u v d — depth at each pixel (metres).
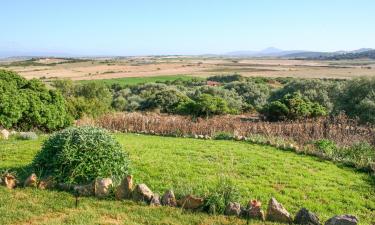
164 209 7.75
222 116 29.91
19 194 8.25
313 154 14.52
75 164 8.88
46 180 8.73
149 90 55.41
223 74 82.69
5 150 13.28
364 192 10.20
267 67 109.75
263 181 10.46
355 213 8.72
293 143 16.47
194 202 7.88
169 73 92.00
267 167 12.00
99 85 55.00
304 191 9.84
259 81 64.62
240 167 11.85
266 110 27.75
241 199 8.56
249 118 29.22
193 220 7.30
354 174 12.12
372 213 8.84
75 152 8.97
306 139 17.64
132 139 17.73
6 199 7.93
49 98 22.34
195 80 72.38
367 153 14.34
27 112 20.56
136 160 12.05
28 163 11.41
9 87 20.64
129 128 22.02
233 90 49.12
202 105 30.88
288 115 26.78
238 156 13.49
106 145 9.31
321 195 9.62
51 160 9.15
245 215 7.63
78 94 54.00
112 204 7.91
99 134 9.49
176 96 41.84
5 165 11.05
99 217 7.29
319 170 12.32
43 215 7.33
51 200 7.98
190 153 13.70
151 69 104.19
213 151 14.23
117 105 46.81
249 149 15.16
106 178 8.54
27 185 8.72
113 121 22.83
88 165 8.88
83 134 9.35
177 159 12.49
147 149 14.17
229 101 40.28
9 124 19.47
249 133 19.53
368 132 18.83
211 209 7.71
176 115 30.52
